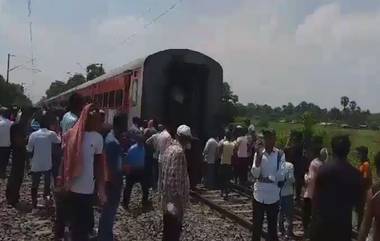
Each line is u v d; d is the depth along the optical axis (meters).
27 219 10.45
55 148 11.43
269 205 8.29
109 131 8.51
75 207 6.19
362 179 5.78
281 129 27.95
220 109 17.47
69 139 6.27
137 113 16.97
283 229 10.55
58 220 8.24
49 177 11.52
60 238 8.29
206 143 16.81
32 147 11.32
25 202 12.24
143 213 11.77
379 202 5.36
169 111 17.02
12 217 10.59
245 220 11.19
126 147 12.43
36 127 14.79
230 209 13.43
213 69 17.41
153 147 13.41
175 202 6.67
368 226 5.45
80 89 30.16
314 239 5.80
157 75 16.91
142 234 9.80
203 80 17.31
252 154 16.25
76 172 6.10
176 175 6.65
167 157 6.74
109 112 21.17
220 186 15.98
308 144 12.75
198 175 16.75
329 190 5.71
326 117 59.25
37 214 10.92
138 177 12.20
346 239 5.68
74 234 6.21
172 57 17.00
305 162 12.57
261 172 8.32
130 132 12.38
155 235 9.77
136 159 12.05
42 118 11.47
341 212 5.66
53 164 11.44
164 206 6.75
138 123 13.60
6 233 9.30
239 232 10.57
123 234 9.74
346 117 63.66
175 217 6.70
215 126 17.36
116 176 7.78
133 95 17.75
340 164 5.77
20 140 11.90
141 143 12.16
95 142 6.25
